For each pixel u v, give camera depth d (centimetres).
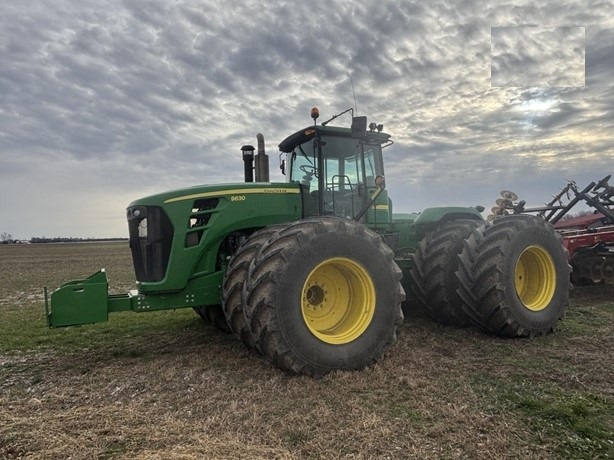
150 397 348
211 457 245
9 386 391
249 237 436
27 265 2203
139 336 567
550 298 523
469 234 540
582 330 527
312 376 379
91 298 415
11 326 652
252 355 448
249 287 377
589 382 356
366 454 252
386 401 327
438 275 532
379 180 509
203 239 445
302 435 274
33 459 249
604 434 270
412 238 643
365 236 419
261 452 252
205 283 453
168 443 267
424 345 472
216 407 322
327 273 432
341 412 308
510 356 431
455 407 309
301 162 553
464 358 425
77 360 466
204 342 517
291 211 482
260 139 577
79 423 296
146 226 445
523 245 507
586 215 959
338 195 527
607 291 791
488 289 488
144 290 432
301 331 377
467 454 251
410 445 261
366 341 403
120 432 282
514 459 244
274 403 326
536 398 323
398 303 425
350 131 526
